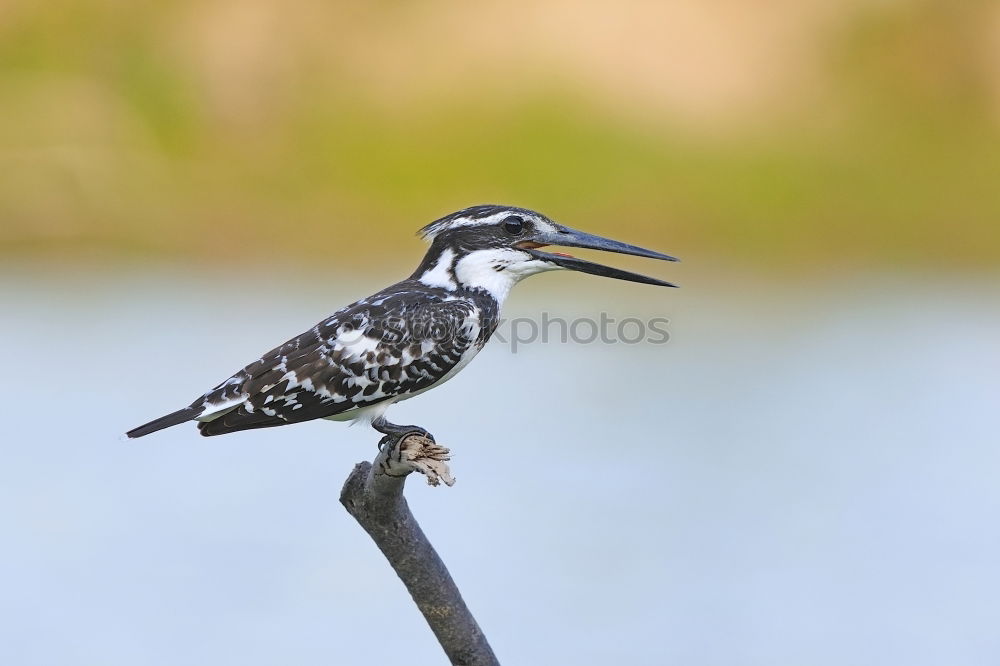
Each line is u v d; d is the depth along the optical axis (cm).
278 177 1967
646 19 2091
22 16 2019
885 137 2028
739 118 2038
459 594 639
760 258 1892
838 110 2075
